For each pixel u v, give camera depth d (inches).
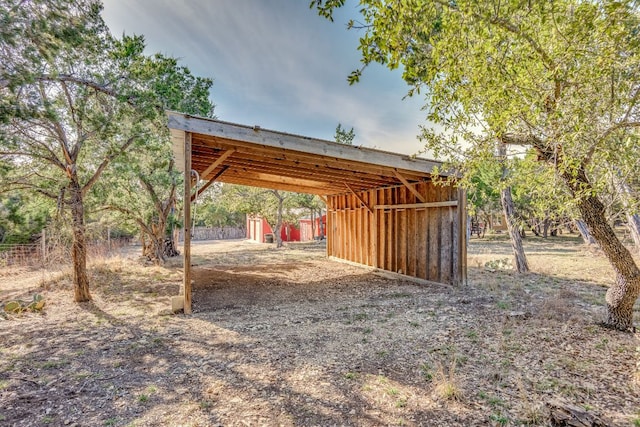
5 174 211.8
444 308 208.2
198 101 389.1
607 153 96.0
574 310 188.5
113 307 226.8
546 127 107.2
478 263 381.1
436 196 295.3
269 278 346.0
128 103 237.1
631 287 154.3
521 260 335.9
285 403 99.7
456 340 149.3
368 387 108.3
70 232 237.0
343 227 473.4
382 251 374.0
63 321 193.5
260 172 366.0
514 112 101.7
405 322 180.1
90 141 248.5
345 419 91.3
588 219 154.3
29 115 167.9
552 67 95.4
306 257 541.0
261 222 920.9
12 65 157.1
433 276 297.1
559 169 107.5
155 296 261.9
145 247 499.2
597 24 77.0
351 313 203.8
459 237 271.4
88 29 200.2
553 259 419.8
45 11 167.5
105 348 148.6
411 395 102.8
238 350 142.9
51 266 358.3
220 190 694.5
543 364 122.6
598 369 117.6
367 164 267.1
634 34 76.8
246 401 101.1
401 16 81.6
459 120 125.2
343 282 320.8
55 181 239.1
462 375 114.9
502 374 114.7
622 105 95.0
